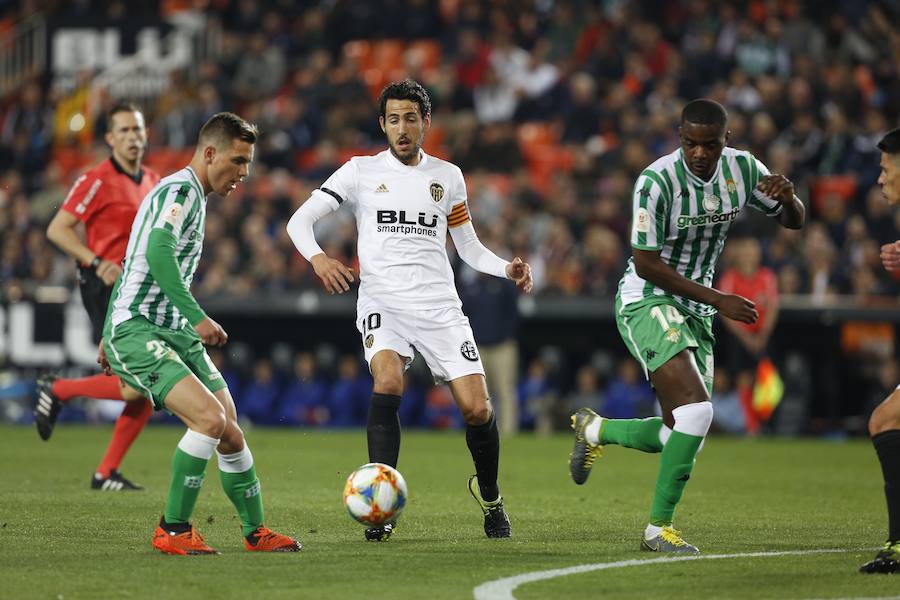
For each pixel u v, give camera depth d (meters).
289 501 32.28
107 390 35.53
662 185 24.70
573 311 65.00
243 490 23.52
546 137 83.69
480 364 25.97
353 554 23.06
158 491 34.47
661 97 79.88
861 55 85.31
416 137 26.12
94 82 96.00
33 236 76.75
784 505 32.72
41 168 90.75
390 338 25.88
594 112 81.50
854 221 67.19
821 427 63.22
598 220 71.00
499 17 89.75
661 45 85.44
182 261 24.12
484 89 86.44
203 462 22.98
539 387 66.75
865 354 63.16
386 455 25.12
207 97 88.75
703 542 25.30
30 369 66.56
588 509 31.31
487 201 73.06
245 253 73.69
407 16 95.31
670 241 25.45
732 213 25.34
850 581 20.22
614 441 28.25
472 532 26.70
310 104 85.75
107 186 35.66
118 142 35.81
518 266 26.45
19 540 24.62
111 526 26.88
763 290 59.41
